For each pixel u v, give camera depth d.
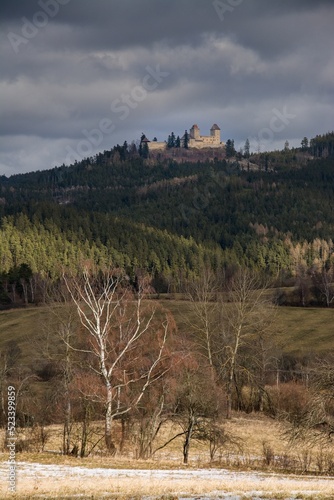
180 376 81.69
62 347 88.25
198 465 71.25
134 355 82.06
